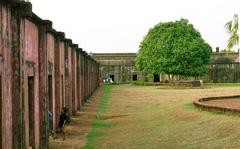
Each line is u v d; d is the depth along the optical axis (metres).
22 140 10.84
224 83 58.06
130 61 71.75
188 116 19.17
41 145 14.42
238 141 13.41
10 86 10.06
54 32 17.53
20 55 10.52
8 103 9.82
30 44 12.47
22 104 10.84
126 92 44.53
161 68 55.22
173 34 55.41
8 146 9.83
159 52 55.44
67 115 17.83
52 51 17.70
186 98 32.06
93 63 48.72
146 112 24.44
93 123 21.19
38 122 14.15
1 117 9.21
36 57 13.77
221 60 68.50
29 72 12.29
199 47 54.75
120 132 18.16
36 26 13.79
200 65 55.62
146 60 57.28
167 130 17.28
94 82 51.19
